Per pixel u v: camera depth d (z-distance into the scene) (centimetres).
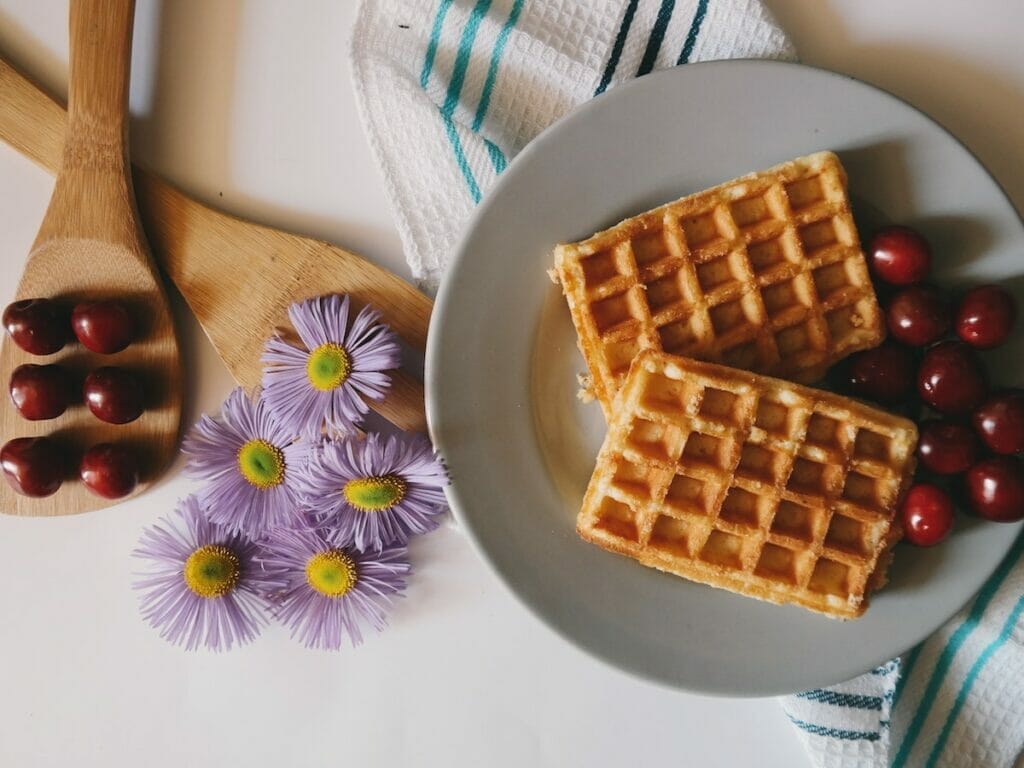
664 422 39
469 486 41
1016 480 38
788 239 40
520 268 41
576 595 41
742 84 39
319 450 41
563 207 40
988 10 42
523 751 45
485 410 41
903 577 41
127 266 43
